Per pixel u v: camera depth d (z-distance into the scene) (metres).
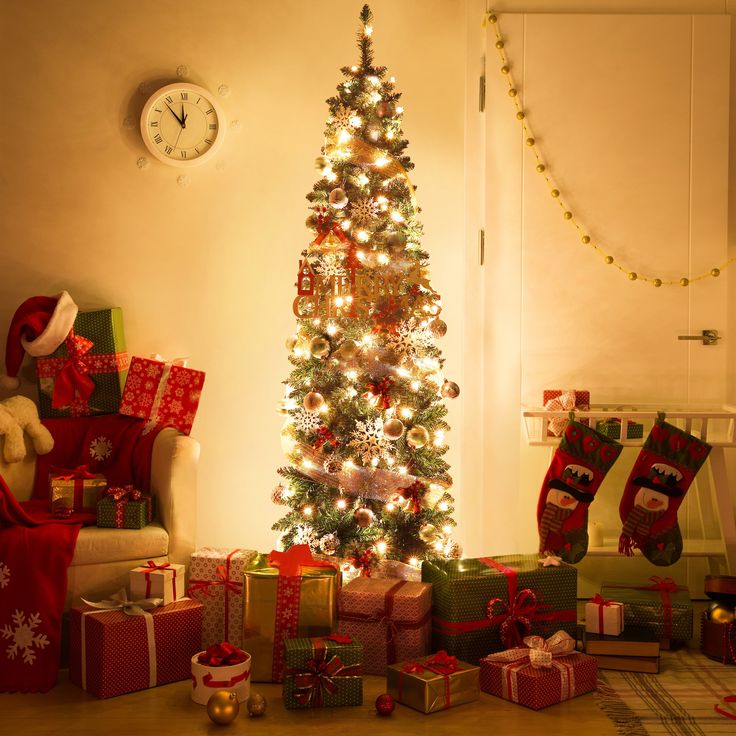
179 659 3.14
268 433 4.29
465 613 3.20
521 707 2.95
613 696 3.03
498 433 4.09
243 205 4.23
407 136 4.23
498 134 4.05
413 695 2.93
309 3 4.19
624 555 3.79
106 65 4.13
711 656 3.38
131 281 4.20
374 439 3.40
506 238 4.07
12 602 3.13
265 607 3.15
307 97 4.21
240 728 2.78
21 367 4.04
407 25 4.21
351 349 3.36
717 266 4.06
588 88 4.02
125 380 4.03
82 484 3.52
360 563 3.42
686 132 4.03
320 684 2.93
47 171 4.14
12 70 4.10
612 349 4.07
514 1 4.04
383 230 3.47
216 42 4.17
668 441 3.75
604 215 4.05
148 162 4.18
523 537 4.15
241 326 4.26
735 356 4.08
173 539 3.48
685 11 4.02
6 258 4.14
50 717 2.85
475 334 4.12
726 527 3.84
